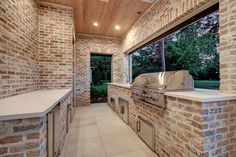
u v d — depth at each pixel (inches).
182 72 83.8
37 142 41.8
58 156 80.7
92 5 141.0
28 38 105.3
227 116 59.9
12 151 40.3
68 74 143.6
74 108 194.4
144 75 111.0
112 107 206.7
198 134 56.9
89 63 234.5
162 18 119.6
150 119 94.0
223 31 68.5
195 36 122.9
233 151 61.4
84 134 116.5
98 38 239.5
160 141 82.7
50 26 137.1
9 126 40.0
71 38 144.1
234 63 63.7
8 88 75.1
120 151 90.0
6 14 73.2
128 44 210.2
